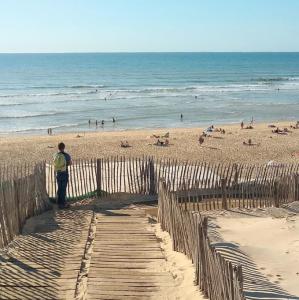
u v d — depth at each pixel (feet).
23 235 40.42
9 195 38.99
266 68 633.20
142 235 40.55
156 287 30.55
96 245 37.88
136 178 56.08
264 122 184.44
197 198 49.98
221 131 145.48
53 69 612.70
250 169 60.03
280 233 42.68
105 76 483.51
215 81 409.90
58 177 49.70
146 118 194.18
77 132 162.40
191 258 34.12
